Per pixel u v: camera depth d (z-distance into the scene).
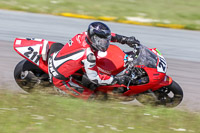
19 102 15.35
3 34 29.08
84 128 12.67
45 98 16.20
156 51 18.31
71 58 16.33
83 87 17.55
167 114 15.38
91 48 15.96
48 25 32.94
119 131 12.69
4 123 12.61
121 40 17.61
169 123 14.23
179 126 13.98
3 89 17.58
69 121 13.30
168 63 25.59
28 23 32.91
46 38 29.22
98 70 16.30
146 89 17.27
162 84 17.12
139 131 12.95
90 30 15.59
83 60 15.95
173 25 36.28
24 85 18.27
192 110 16.88
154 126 13.70
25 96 16.44
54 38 29.41
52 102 15.55
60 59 16.81
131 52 17.98
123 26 34.66
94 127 12.91
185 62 26.19
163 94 17.78
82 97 17.34
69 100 16.08
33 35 29.66
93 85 17.41
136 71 17.02
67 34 30.80
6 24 31.88
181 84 22.23
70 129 12.45
